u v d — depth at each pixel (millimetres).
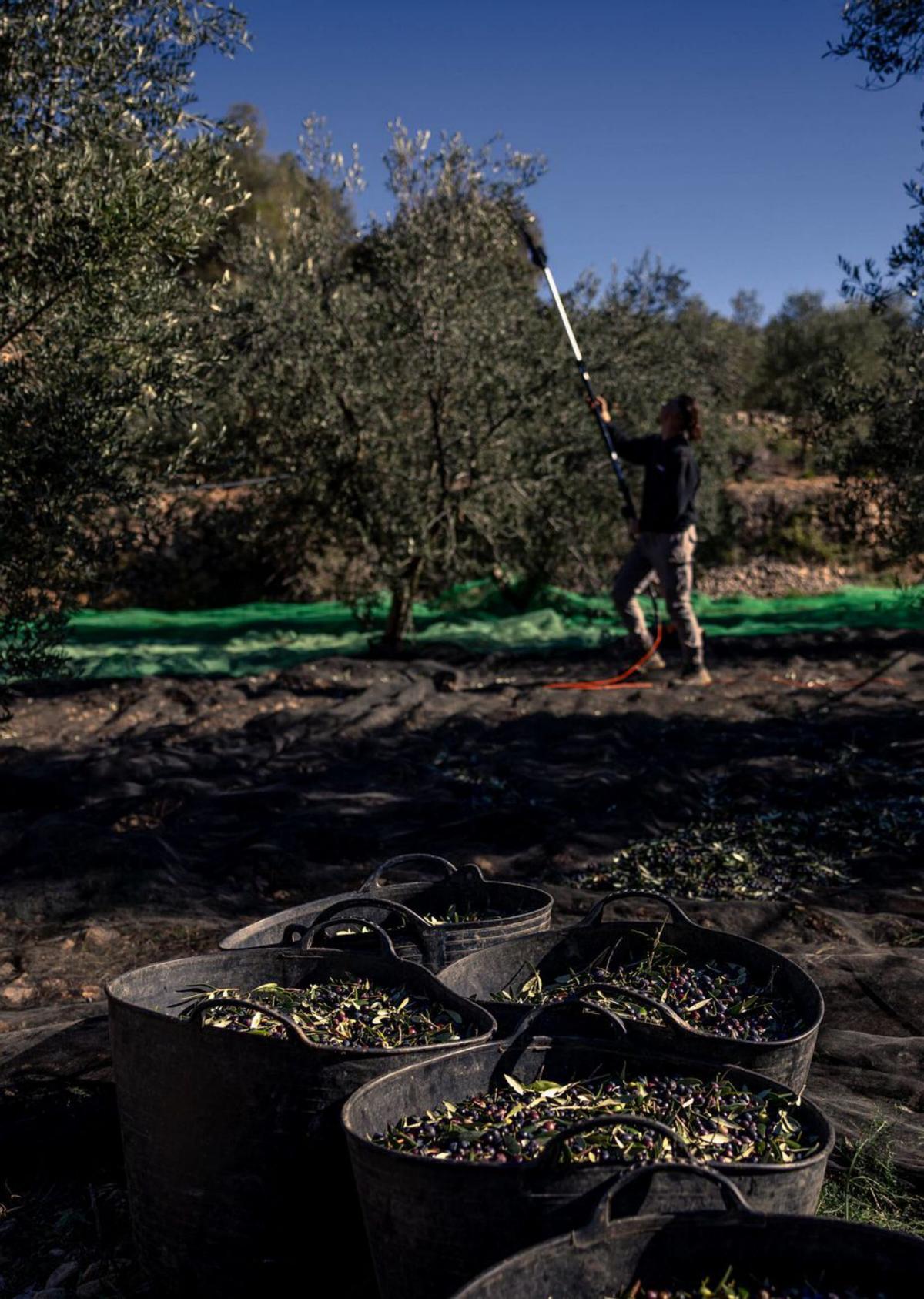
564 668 10266
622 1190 1855
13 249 4734
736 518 15383
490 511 10766
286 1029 2371
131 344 4941
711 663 10266
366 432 10281
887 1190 2631
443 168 9891
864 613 12516
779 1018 2471
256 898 4949
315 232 10070
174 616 12906
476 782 6570
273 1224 2264
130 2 5039
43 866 5109
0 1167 2949
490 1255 1852
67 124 5012
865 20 5754
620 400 11070
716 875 5020
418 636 11664
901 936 4270
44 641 5316
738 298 25938
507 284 10336
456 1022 2447
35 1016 3613
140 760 6883
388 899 3154
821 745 7191
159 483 5164
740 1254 1774
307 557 12609
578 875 5109
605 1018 2393
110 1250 2660
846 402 6230
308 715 8156
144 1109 2369
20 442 4586
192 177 4918
